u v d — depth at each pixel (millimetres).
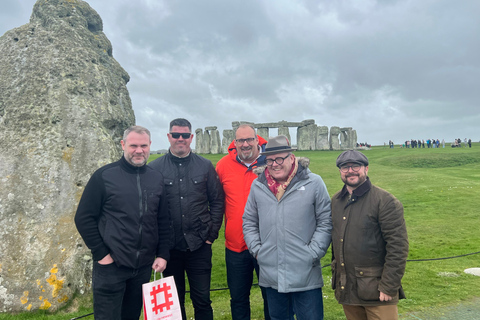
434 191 15945
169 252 4340
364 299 3363
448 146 43531
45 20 7395
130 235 3562
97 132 6570
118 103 7559
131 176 3707
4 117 6426
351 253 3449
